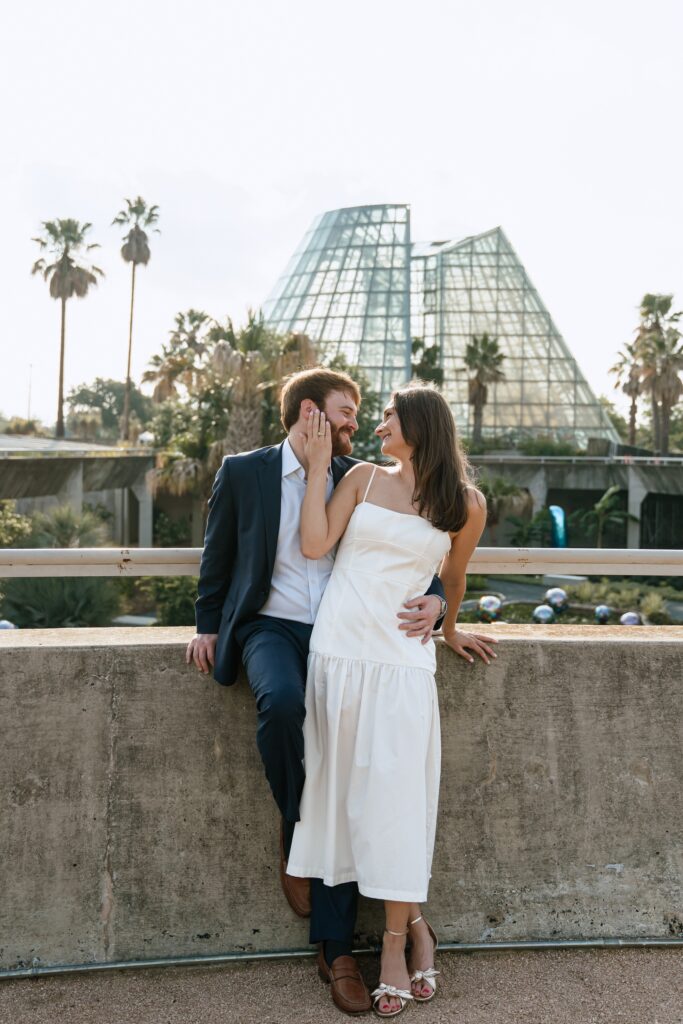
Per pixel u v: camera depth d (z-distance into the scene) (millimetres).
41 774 2396
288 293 61750
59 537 20750
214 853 2436
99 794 2412
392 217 62094
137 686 2451
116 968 2291
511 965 2334
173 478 29438
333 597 2213
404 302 58125
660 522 42938
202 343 53531
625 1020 2061
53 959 2322
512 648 2586
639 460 40344
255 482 2295
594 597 27906
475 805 2537
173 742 2451
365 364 56031
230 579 2396
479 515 2316
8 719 2396
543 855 2531
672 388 46219
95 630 2688
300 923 2426
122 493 40656
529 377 59125
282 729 2055
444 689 2562
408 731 2127
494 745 2561
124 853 2400
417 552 2188
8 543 20188
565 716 2584
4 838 2361
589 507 44688
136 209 52781
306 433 2244
